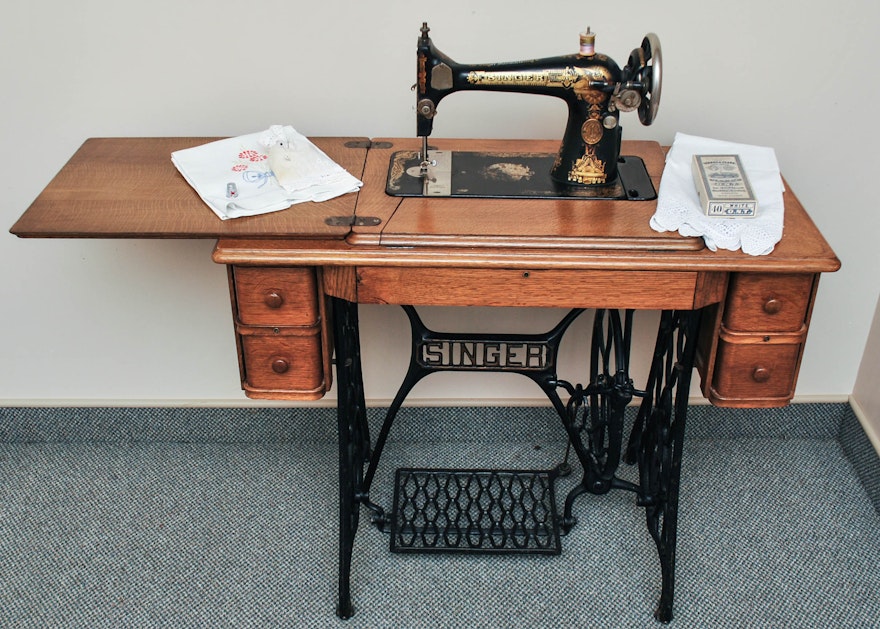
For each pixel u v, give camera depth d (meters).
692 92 2.35
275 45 2.27
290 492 2.66
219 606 2.31
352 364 2.23
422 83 1.93
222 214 1.85
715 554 2.46
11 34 2.23
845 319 2.67
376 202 1.95
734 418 2.83
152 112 2.36
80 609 2.30
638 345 2.71
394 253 1.81
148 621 2.28
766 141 2.41
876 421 2.65
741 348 1.92
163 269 2.55
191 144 2.21
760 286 1.84
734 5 2.22
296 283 1.87
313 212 1.90
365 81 2.33
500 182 2.03
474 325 2.65
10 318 2.63
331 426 2.81
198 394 2.80
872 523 2.56
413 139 2.28
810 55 2.28
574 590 2.36
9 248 2.51
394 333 2.66
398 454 2.80
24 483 2.69
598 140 1.97
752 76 2.32
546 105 2.36
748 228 1.84
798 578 2.39
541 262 1.81
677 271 1.83
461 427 2.83
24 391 2.78
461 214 1.91
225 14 2.23
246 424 2.82
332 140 2.26
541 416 2.81
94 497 2.64
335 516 2.57
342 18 2.24
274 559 2.44
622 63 2.32
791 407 2.82
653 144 2.26
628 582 2.38
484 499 2.62
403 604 2.32
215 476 2.72
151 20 2.23
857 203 2.48
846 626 2.26
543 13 2.24
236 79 2.32
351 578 2.39
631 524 2.55
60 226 1.80
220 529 2.53
